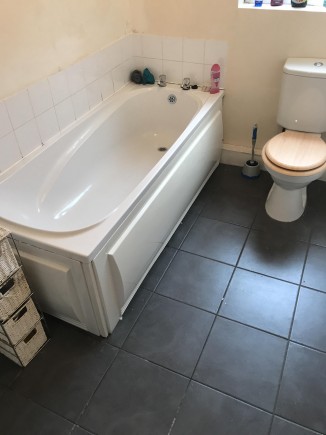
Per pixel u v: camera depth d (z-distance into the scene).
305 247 2.09
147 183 1.71
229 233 2.20
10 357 1.62
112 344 1.68
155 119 2.73
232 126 2.67
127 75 2.64
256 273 1.96
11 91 1.73
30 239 1.45
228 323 1.74
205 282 1.93
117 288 1.63
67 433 1.40
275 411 1.43
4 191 1.75
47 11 1.81
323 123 2.19
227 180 2.64
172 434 1.38
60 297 1.59
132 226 1.62
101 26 2.22
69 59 2.04
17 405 1.49
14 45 1.68
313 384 1.50
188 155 2.08
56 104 2.01
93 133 2.27
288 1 2.19
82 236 1.44
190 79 2.59
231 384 1.52
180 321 1.75
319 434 1.36
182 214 2.27
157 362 1.61
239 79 2.44
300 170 1.94
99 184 2.34
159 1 2.34
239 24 2.24
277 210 2.25
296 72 2.08
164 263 2.04
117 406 1.47
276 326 1.71
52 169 2.04
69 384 1.55
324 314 1.75
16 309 1.47
